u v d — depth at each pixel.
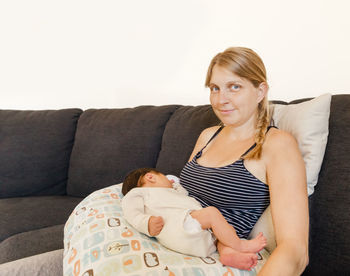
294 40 1.39
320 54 1.32
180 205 0.86
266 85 0.93
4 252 1.17
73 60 2.38
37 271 0.89
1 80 2.66
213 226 0.79
